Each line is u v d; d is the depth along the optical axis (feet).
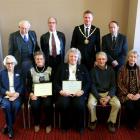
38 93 9.84
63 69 10.09
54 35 11.51
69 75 10.05
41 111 10.57
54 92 9.98
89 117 10.03
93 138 9.59
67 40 13.80
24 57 11.53
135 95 9.92
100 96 9.99
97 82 10.23
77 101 9.61
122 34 12.44
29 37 11.59
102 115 11.05
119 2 13.07
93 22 13.52
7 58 9.73
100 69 10.27
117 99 9.86
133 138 9.64
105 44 11.51
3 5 13.07
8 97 9.70
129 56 10.04
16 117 11.01
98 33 11.54
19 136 9.70
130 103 9.86
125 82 10.21
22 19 13.38
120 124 10.53
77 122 9.98
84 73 10.16
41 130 10.07
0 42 13.44
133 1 12.13
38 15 13.33
